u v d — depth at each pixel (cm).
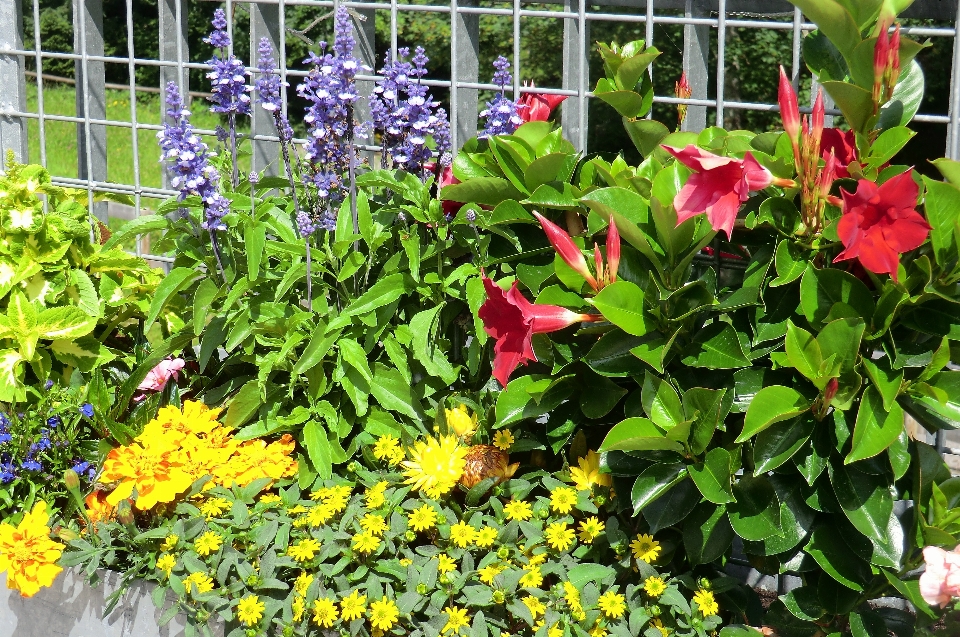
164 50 349
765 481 232
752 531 230
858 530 230
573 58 305
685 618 242
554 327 238
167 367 311
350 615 237
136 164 352
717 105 277
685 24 283
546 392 264
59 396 301
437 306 289
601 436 283
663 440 228
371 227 291
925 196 215
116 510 274
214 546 253
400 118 291
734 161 213
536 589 239
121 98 1448
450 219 289
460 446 275
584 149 295
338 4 315
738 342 233
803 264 230
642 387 240
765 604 301
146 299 332
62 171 1262
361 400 286
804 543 243
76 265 323
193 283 327
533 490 285
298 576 262
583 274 239
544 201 263
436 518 256
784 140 240
